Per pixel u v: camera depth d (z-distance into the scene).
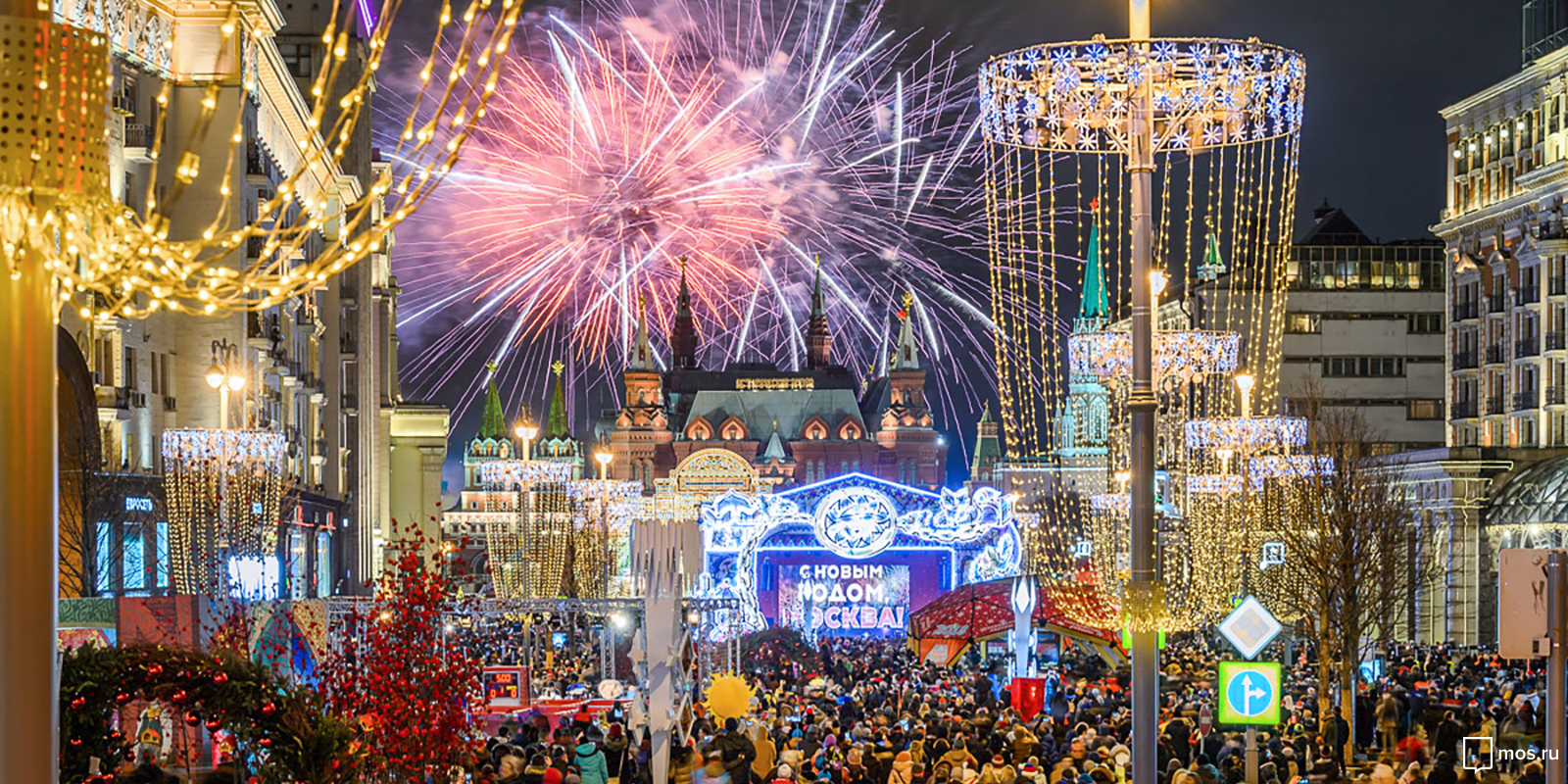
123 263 9.41
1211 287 129.88
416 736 19.17
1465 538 83.00
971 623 43.28
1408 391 130.38
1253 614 23.67
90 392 47.31
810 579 101.81
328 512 85.12
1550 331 85.12
